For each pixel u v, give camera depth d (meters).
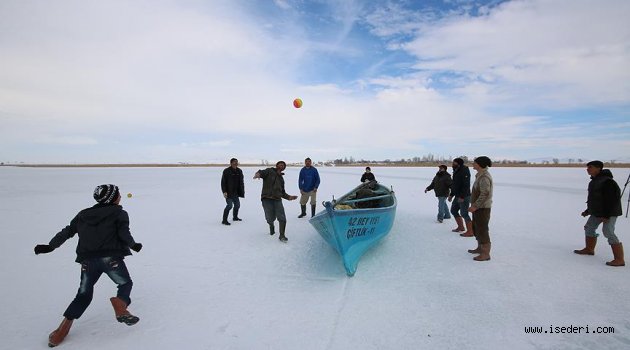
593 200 5.76
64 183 27.31
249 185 25.33
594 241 6.04
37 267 6.02
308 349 3.43
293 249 6.97
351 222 5.61
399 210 11.40
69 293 4.88
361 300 4.52
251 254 6.68
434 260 6.03
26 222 10.19
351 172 51.94
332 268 5.85
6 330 3.83
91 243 3.54
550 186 22.36
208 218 10.63
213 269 5.87
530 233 7.91
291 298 4.66
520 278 5.09
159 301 4.59
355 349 3.42
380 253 6.57
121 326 3.91
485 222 5.84
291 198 7.87
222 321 4.03
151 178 35.44
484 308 4.21
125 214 3.71
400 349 3.41
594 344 3.43
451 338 3.59
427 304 4.36
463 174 7.46
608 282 4.87
